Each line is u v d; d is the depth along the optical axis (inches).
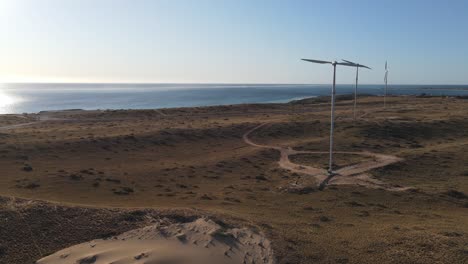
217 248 753.6
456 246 791.1
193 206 1159.6
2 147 2271.2
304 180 1793.8
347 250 773.3
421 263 710.5
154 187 1605.6
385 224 1043.9
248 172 2030.0
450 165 2084.2
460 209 1366.9
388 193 1565.0
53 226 815.1
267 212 1157.7
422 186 1701.5
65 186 1505.9
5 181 1557.6
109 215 882.1
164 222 866.1
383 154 2404.0
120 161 2185.0
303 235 856.3
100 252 724.0
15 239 756.0
